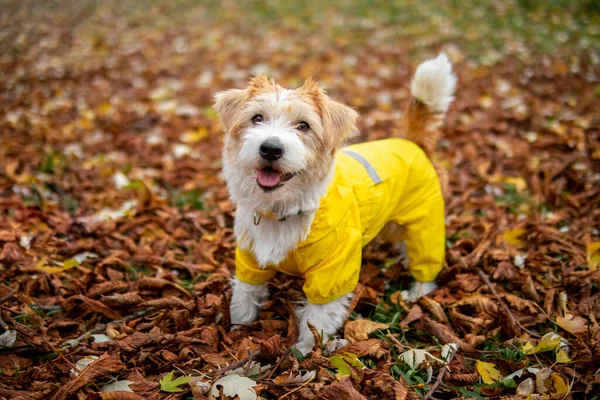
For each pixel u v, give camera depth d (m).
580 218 0.80
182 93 1.42
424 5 2.25
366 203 0.59
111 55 1.76
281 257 0.57
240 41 1.94
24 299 0.62
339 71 1.58
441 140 1.08
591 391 0.51
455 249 0.75
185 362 0.54
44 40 1.90
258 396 0.50
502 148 1.02
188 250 0.76
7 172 0.92
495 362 0.56
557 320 0.60
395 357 0.56
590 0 2.02
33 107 1.27
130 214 0.82
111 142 1.09
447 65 0.67
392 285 0.71
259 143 0.53
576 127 1.06
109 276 0.67
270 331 0.60
